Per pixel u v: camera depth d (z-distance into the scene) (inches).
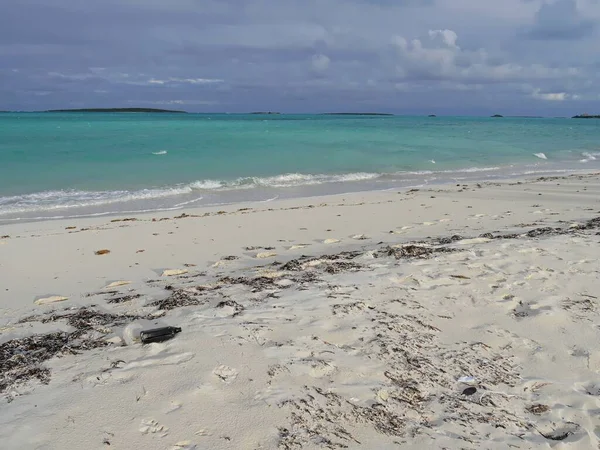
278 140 1470.2
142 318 204.7
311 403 139.3
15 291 261.1
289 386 146.5
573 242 322.7
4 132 1676.9
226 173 828.0
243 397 139.9
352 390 147.5
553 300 220.8
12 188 659.4
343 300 217.0
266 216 486.3
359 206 551.8
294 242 378.3
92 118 3831.2
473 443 129.0
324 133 1953.7
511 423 138.9
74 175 764.6
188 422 128.2
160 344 170.7
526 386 157.6
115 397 138.1
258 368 154.8
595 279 247.9
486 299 222.5
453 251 302.2
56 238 384.2
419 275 253.0
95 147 1155.3
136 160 934.4
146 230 417.7
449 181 834.2
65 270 301.3
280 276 264.4
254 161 968.3
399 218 478.6
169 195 658.2
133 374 150.4
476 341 184.1
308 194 690.8
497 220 462.3
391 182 817.5
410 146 1381.6
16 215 524.1
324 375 154.3
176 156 1003.9
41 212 541.3
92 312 219.5
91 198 619.5
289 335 180.1
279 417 132.3
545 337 188.4
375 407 140.8
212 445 120.6
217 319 194.2
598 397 152.4
